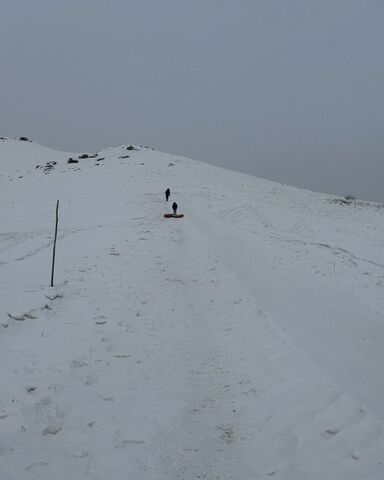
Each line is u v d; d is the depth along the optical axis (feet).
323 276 57.93
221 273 50.88
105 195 134.00
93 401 23.20
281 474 17.75
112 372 26.68
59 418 21.38
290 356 27.43
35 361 27.02
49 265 53.62
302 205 152.25
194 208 113.80
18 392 23.18
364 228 117.91
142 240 72.28
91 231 80.28
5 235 83.51
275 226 103.55
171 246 68.90
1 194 149.18
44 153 278.67
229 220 102.53
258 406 23.09
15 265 53.62
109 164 196.34
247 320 35.47
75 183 159.12
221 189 156.04
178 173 177.37
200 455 19.49
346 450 17.99
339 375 24.75
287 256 67.97
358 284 56.13
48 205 121.08
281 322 33.76
